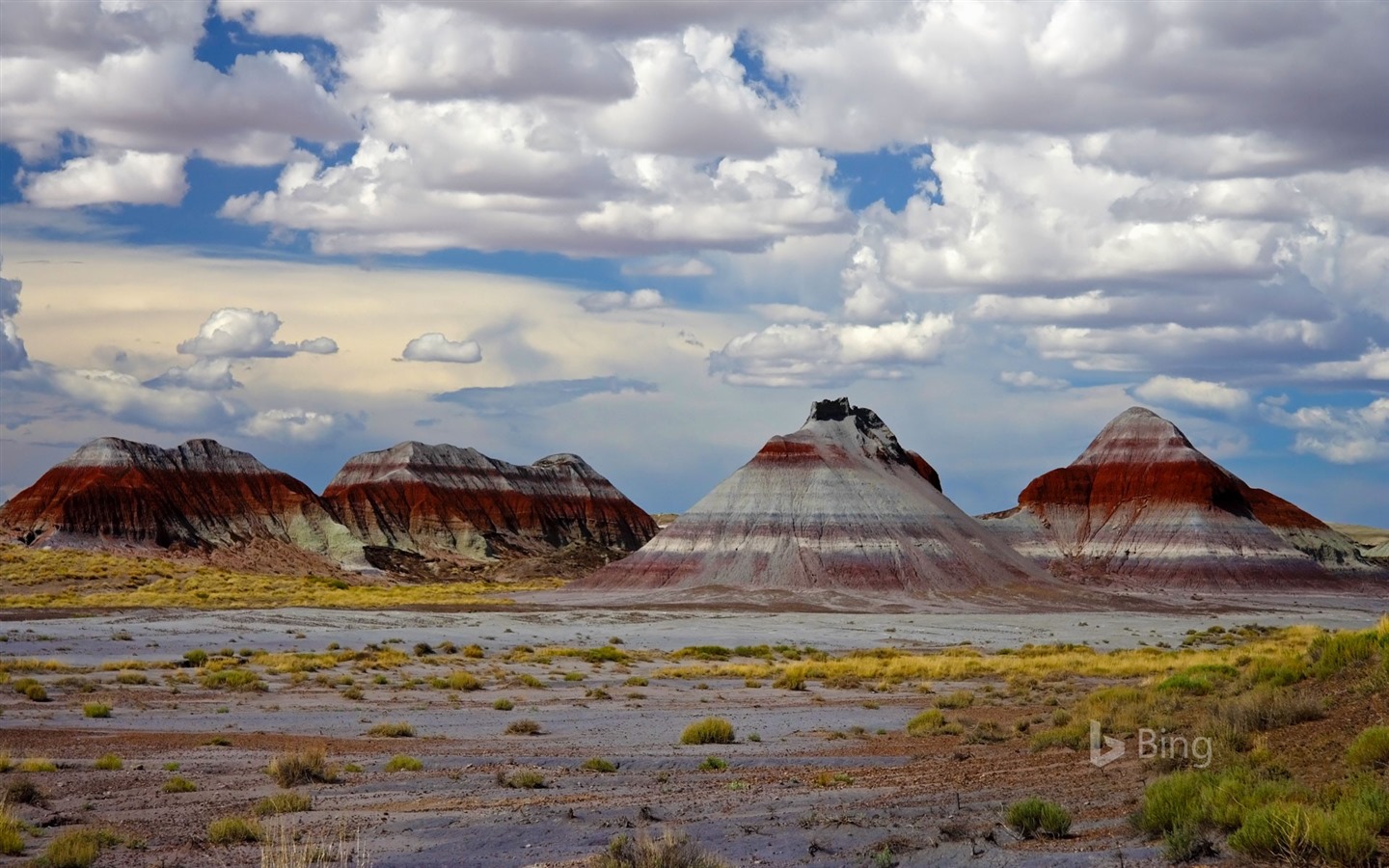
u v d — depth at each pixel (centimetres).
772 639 8831
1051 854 1526
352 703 4188
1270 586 19612
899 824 1819
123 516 18050
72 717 3647
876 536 15950
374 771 2667
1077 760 2389
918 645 8475
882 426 19575
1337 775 1700
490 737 3375
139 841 1852
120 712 3791
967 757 2708
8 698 4022
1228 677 3572
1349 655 2480
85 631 7494
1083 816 1784
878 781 2383
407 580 19338
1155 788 1686
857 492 16638
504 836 1847
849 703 4372
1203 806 1565
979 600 14850
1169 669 5147
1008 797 2033
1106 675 5303
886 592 15050
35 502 18625
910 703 4369
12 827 1886
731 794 2259
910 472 18588
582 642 8131
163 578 14175
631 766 2756
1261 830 1392
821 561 15550
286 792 2297
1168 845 1458
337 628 8544
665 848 1534
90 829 1912
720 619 11262
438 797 2291
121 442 19712
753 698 4556
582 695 4594
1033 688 4753
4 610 9712
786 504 16475
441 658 6300
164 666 5428
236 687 4559
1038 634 9950
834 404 19150
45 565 14025
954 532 16725
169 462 19938
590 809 2066
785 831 1809
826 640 8838
